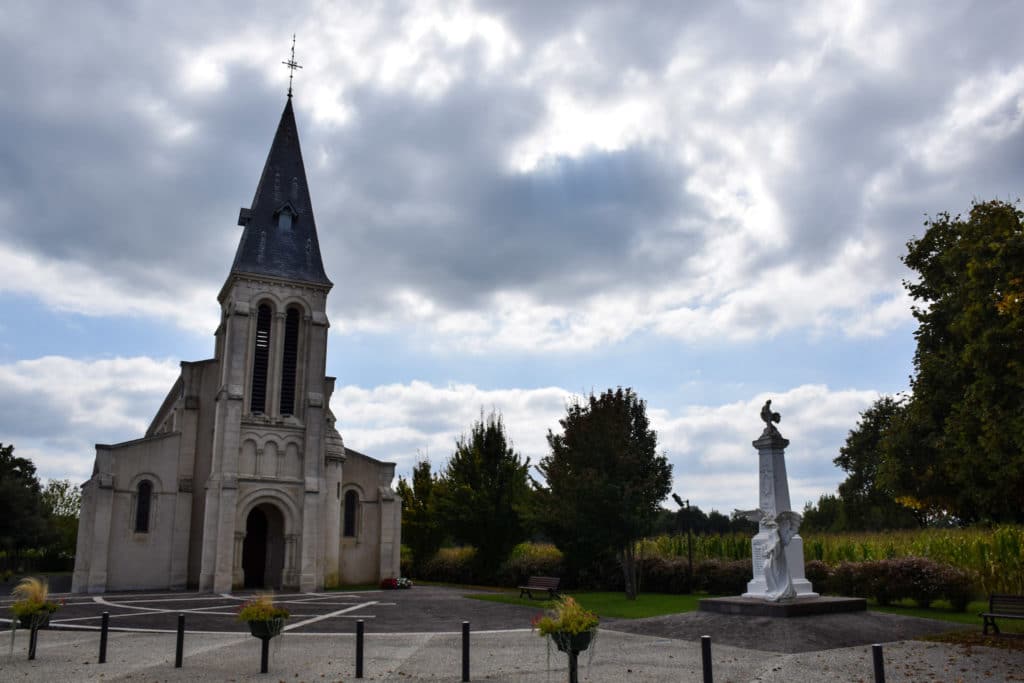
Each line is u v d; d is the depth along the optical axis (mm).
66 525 81250
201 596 34344
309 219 43500
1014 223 23609
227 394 38594
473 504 42625
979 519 33938
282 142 44625
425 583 47094
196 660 16125
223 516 37156
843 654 16047
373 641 19078
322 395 40812
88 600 32281
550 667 14953
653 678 13648
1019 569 25750
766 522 21969
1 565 63812
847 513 67625
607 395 32188
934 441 29641
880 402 65625
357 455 45594
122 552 38781
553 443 32938
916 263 32438
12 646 16797
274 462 39250
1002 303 19859
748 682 13250
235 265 40250
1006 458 22859
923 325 31297
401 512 48312
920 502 31531
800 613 19766
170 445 41031
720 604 20969
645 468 31969
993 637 18109
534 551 43000
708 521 67375
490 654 16781
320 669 14930
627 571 30750
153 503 40062
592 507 29578
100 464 39031
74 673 14594
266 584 39625
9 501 59406
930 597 23828
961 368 27031
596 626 12492
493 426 44375
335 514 42375
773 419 23000
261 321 40812
